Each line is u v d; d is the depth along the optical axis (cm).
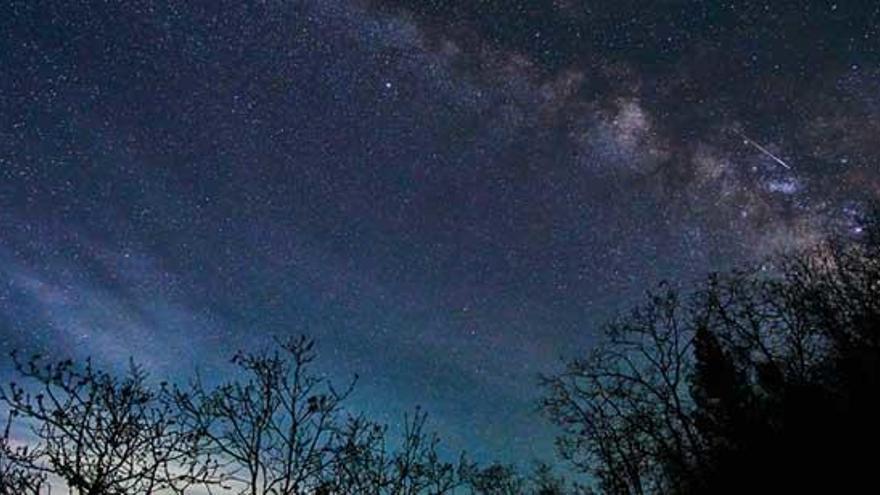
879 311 1691
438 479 1017
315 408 976
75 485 760
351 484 970
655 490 1838
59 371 804
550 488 1956
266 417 953
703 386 1917
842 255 1814
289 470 924
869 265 1756
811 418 1612
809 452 1561
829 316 1766
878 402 1520
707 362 1906
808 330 1791
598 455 1908
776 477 1592
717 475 1730
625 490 1834
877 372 1577
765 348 1836
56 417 787
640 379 1916
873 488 1402
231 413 938
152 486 810
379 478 987
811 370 1761
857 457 1478
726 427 1827
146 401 852
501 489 1545
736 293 1897
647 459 1853
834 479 1484
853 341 1705
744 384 1861
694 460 1834
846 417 1566
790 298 1823
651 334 1944
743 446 1733
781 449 1633
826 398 1641
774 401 1759
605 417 1931
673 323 1936
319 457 953
